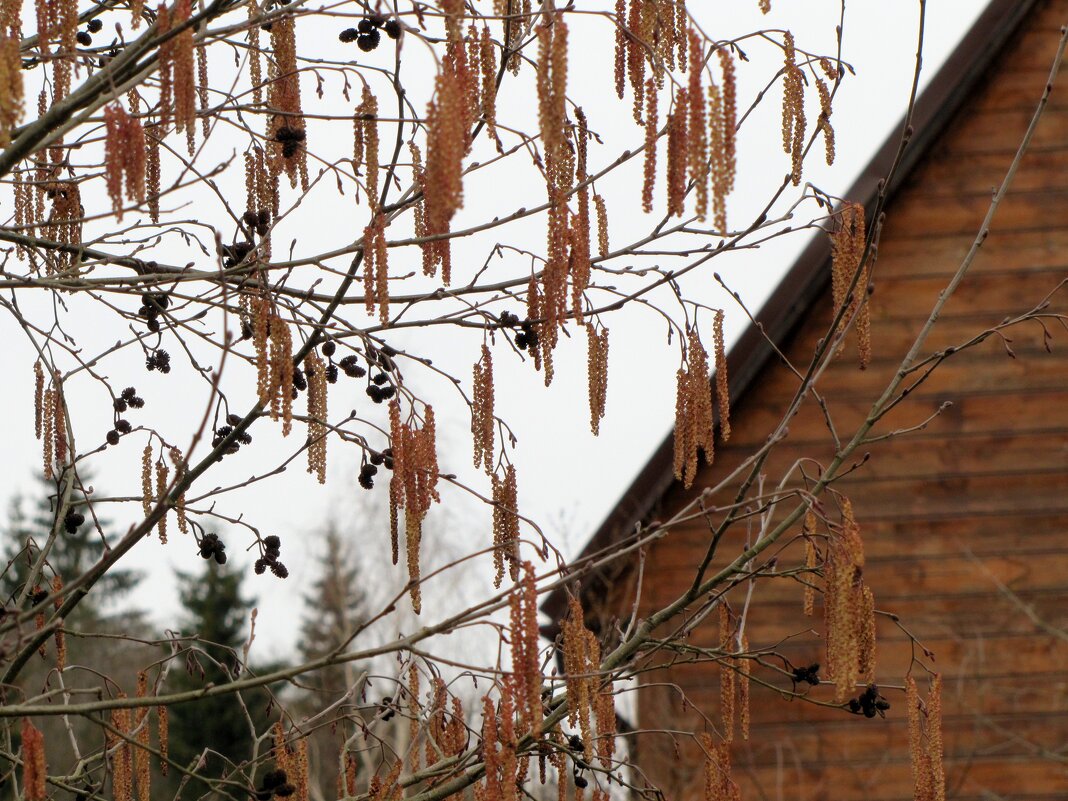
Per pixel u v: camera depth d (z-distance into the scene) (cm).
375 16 654
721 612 801
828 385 1653
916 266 1691
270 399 682
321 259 713
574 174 756
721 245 762
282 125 793
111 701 626
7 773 762
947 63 1683
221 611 3928
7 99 554
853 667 647
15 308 768
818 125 751
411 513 662
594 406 755
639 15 725
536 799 768
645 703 1565
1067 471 1622
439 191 563
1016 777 1526
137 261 769
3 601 732
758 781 1532
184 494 775
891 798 1531
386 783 734
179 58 608
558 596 1584
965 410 1644
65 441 804
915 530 1614
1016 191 1703
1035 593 1590
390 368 722
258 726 3192
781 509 1614
